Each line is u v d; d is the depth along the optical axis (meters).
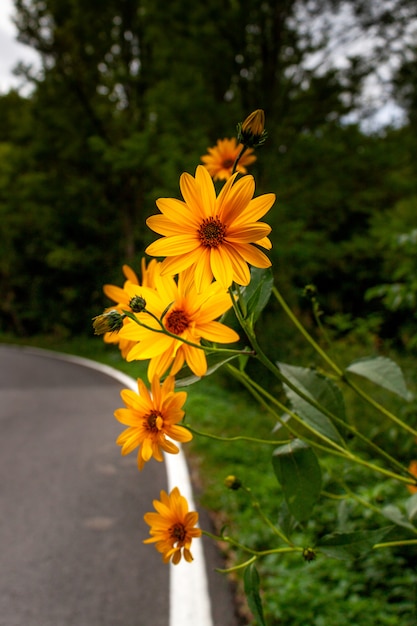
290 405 1.25
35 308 20.97
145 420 0.92
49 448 6.25
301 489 1.02
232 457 5.29
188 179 0.77
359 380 5.40
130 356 0.88
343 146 10.16
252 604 1.08
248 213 0.76
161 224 0.77
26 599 3.05
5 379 12.10
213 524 3.82
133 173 14.18
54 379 11.92
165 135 11.80
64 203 16.64
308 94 10.44
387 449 3.84
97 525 4.04
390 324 7.07
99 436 6.72
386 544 1.12
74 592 3.10
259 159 9.02
